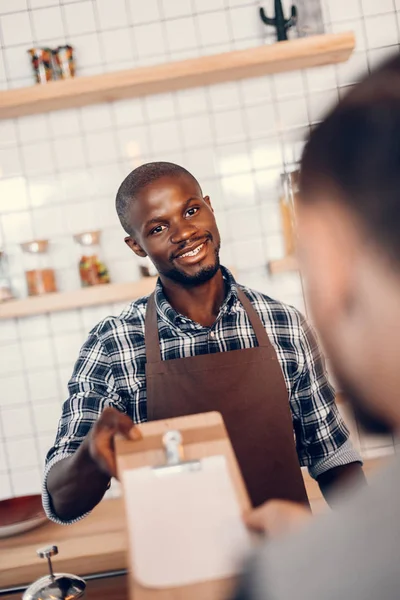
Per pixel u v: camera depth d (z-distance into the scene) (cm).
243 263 242
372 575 24
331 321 30
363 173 27
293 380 151
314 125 30
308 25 215
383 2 234
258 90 237
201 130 240
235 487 77
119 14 237
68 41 238
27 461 250
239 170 240
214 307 153
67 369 247
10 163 243
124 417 105
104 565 153
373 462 203
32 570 152
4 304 226
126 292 225
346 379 31
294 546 27
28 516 181
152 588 56
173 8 236
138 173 150
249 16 235
